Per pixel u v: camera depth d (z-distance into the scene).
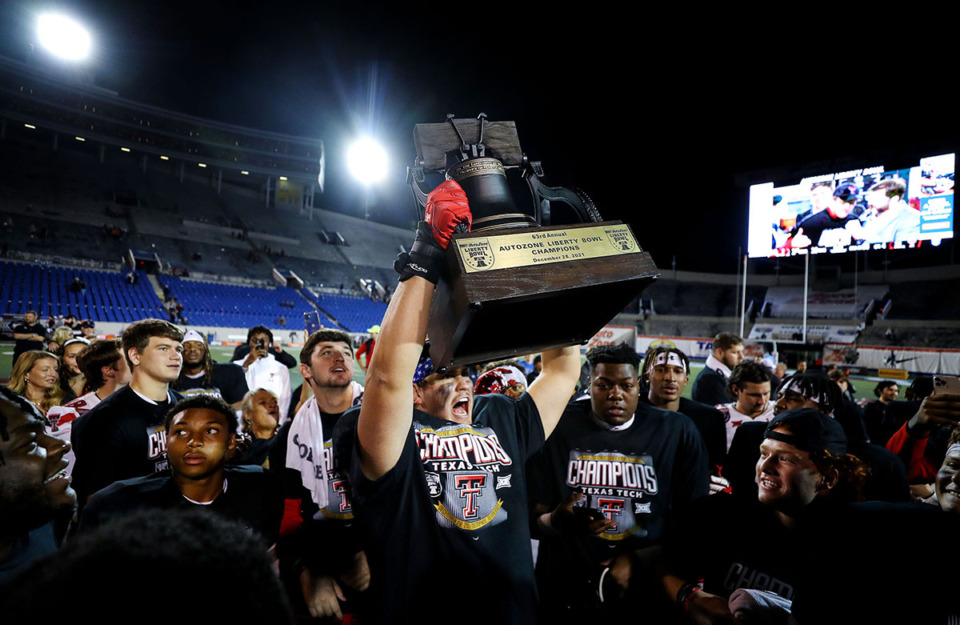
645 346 36.75
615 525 2.57
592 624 2.37
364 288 42.97
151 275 33.19
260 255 41.59
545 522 2.45
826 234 24.00
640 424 2.78
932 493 3.00
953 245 38.62
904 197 22.33
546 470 2.74
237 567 0.48
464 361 1.52
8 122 39.78
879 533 1.29
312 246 46.38
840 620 1.27
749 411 4.12
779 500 1.88
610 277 1.30
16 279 26.92
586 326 1.62
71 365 4.99
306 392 3.75
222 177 50.38
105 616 0.38
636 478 2.63
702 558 2.15
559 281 1.25
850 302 38.84
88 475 2.77
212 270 37.34
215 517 0.54
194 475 2.25
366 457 1.60
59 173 39.53
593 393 2.75
